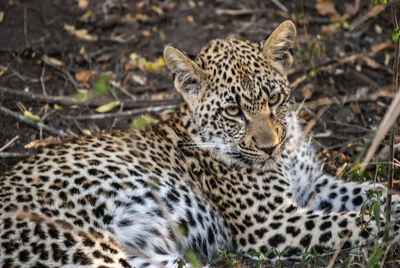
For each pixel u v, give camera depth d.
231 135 10.31
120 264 8.98
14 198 9.24
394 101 6.67
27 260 8.60
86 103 14.53
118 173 9.82
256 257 10.20
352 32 16.42
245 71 10.04
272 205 10.38
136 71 15.87
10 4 17.64
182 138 10.84
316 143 13.20
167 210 9.94
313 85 14.77
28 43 16.31
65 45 16.48
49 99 14.52
